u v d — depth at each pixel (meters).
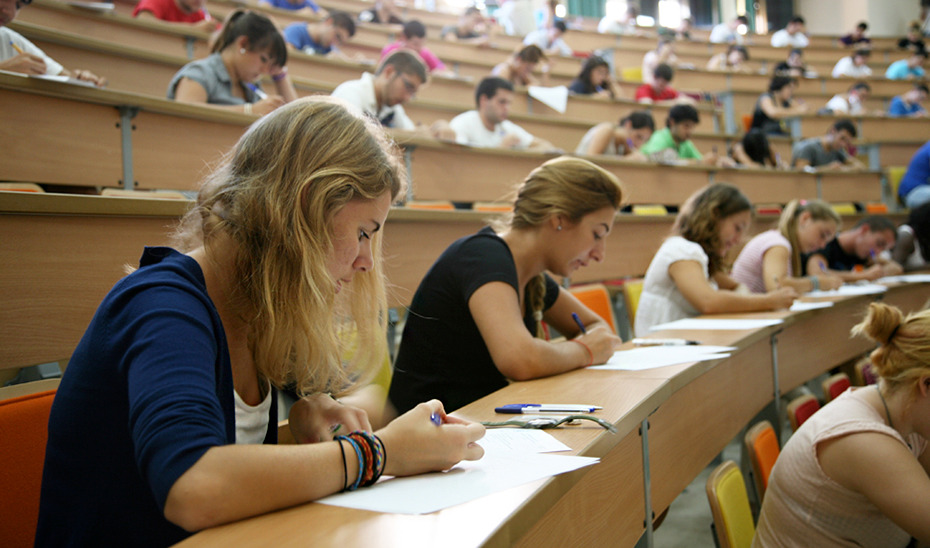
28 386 0.94
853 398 1.23
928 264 3.87
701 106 6.30
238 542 0.51
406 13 7.64
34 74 1.83
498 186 3.11
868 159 6.48
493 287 1.28
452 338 1.34
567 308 1.66
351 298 0.81
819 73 9.71
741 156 5.17
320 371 0.77
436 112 3.84
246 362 0.78
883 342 1.22
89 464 0.62
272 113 0.71
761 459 1.35
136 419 0.53
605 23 8.97
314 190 0.67
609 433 0.86
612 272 3.02
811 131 6.39
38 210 1.20
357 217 0.69
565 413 0.96
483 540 0.51
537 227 1.40
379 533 0.52
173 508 0.51
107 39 3.06
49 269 1.23
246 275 0.70
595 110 5.34
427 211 2.09
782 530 1.22
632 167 3.79
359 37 5.45
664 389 1.13
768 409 1.94
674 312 2.32
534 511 0.60
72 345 1.27
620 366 1.33
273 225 0.67
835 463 1.14
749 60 9.30
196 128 2.10
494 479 0.65
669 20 11.48
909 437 1.19
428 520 0.55
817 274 3.16
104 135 1.90
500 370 1.25
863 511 1.13
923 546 1.20
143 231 1.37
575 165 1.39
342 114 0.71
